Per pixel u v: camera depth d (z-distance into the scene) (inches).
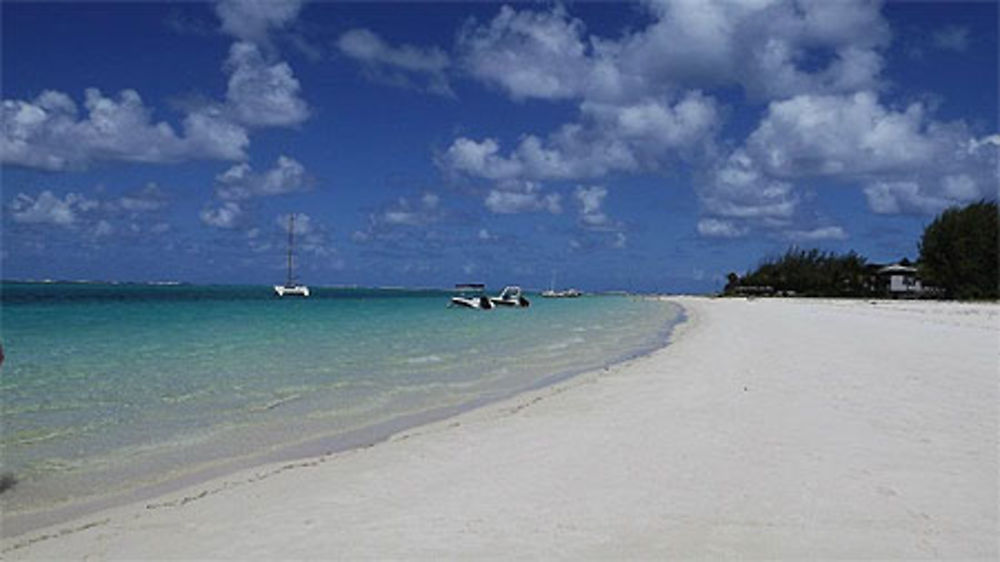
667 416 392.8
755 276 5182.1
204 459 319.9
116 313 1615.4
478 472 287.6
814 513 233.3
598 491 258.7
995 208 3272.6
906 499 246.1
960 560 197.5
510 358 737.6
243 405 448.5
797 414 390.9
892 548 205.3
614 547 206.7
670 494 253.9
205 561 201.9
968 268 3267.7
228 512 244.1
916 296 3927.2
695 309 2316.7
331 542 213.9
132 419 402.6
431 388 526.0
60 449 335.3
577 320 1627.7
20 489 275.7
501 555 201.8
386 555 203.3
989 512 233.8
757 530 219.0
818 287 4571.9
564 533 218.1
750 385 496.4
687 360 673.6
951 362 621.0
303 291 3929.6
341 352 777.6
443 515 235.9
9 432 367.6
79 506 255.6
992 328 1096.2
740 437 338.0
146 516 242.4
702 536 214.4
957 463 289.4
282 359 698.8
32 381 535.8
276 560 201.3
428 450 327.9
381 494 260.5
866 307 2294.5
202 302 2596.0
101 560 204.5
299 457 323.9
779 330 1095.0
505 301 2738.7
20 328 1102.4
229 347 820.6
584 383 530.9
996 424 361.4
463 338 1016.9
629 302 3695.9
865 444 321.1
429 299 4010.8
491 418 404.8
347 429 383.2
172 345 838.5
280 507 248.1
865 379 516.7
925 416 381.4
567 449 322.3
